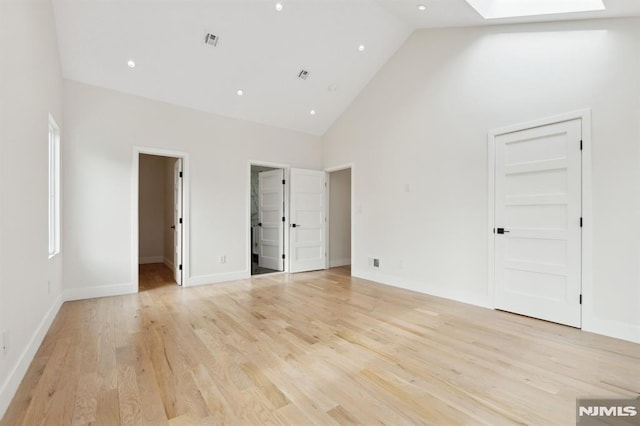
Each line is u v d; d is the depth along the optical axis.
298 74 4.62
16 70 2.00
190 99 4.57
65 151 3.77
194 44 3.75
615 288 2.69
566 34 2.99
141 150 4.29
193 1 3.31
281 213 5.89
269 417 1.62
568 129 2.96
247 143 5.29
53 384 1.93
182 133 4.64
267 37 3.90
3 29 1.78
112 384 1.94
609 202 2.72
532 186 3.21
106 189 4.04
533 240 3.20
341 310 3.47
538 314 3.16
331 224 6.43
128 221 4.19
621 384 1.94
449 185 3.98
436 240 4.12
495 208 3.51
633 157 2.61
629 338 2.60
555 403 1.74
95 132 3.97
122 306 3.60
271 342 2.59
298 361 2.25
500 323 3.04
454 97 3.93
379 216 4.96
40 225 2.61
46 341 2.59
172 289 4.46
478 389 1.89
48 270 2.90
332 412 1.66
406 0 3.50
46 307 2.81
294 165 5.88
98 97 3.99
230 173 5.09
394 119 4.73
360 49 4.47
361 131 5.34
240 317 3.23
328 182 6.27
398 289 4.47
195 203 4.73
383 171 4.91
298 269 5.78
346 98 5.41
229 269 5.06
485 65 3.61
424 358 2.30
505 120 3.43
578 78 2.91
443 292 4.03
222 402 1.75
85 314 3.30
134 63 3.82
